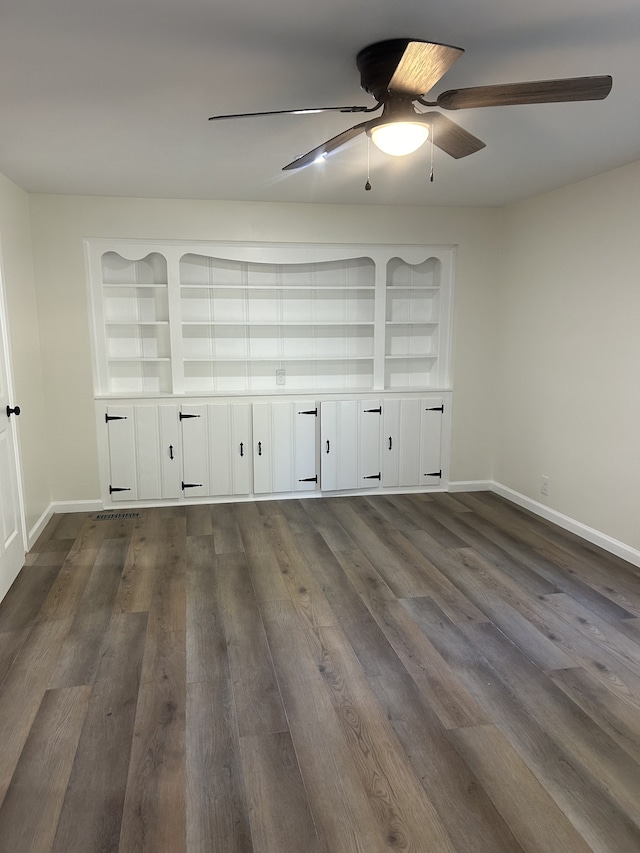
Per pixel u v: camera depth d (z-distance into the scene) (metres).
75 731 2.11
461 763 1.96
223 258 4.62
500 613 2.98
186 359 4.68
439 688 2.37
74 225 4.27
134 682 2.39
